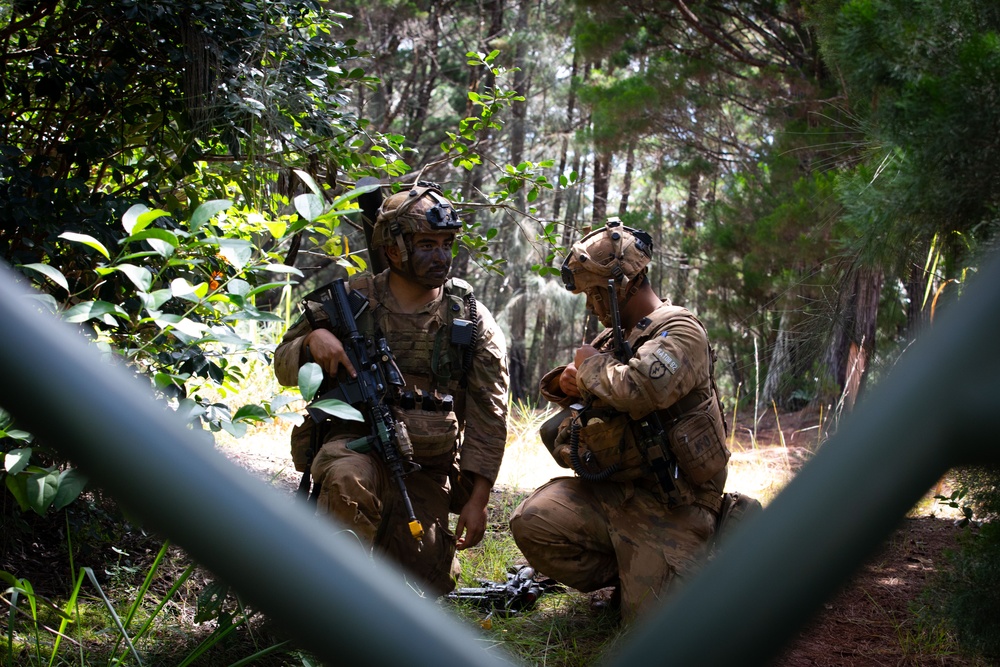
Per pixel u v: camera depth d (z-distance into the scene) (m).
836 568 0.88
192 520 0.79
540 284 15.59
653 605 3.40
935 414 0.85
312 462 3.59
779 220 8.95
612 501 3.64
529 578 3.97
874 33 3.74
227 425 2.31
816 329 6.70
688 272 13.51
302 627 0.82
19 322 0.73
